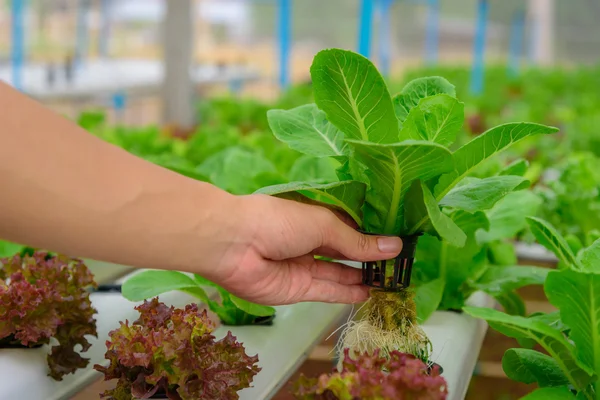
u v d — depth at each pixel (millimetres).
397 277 771
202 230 691
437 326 954
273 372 887
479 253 1047
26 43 4332
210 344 760
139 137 1922
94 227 652
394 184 742
